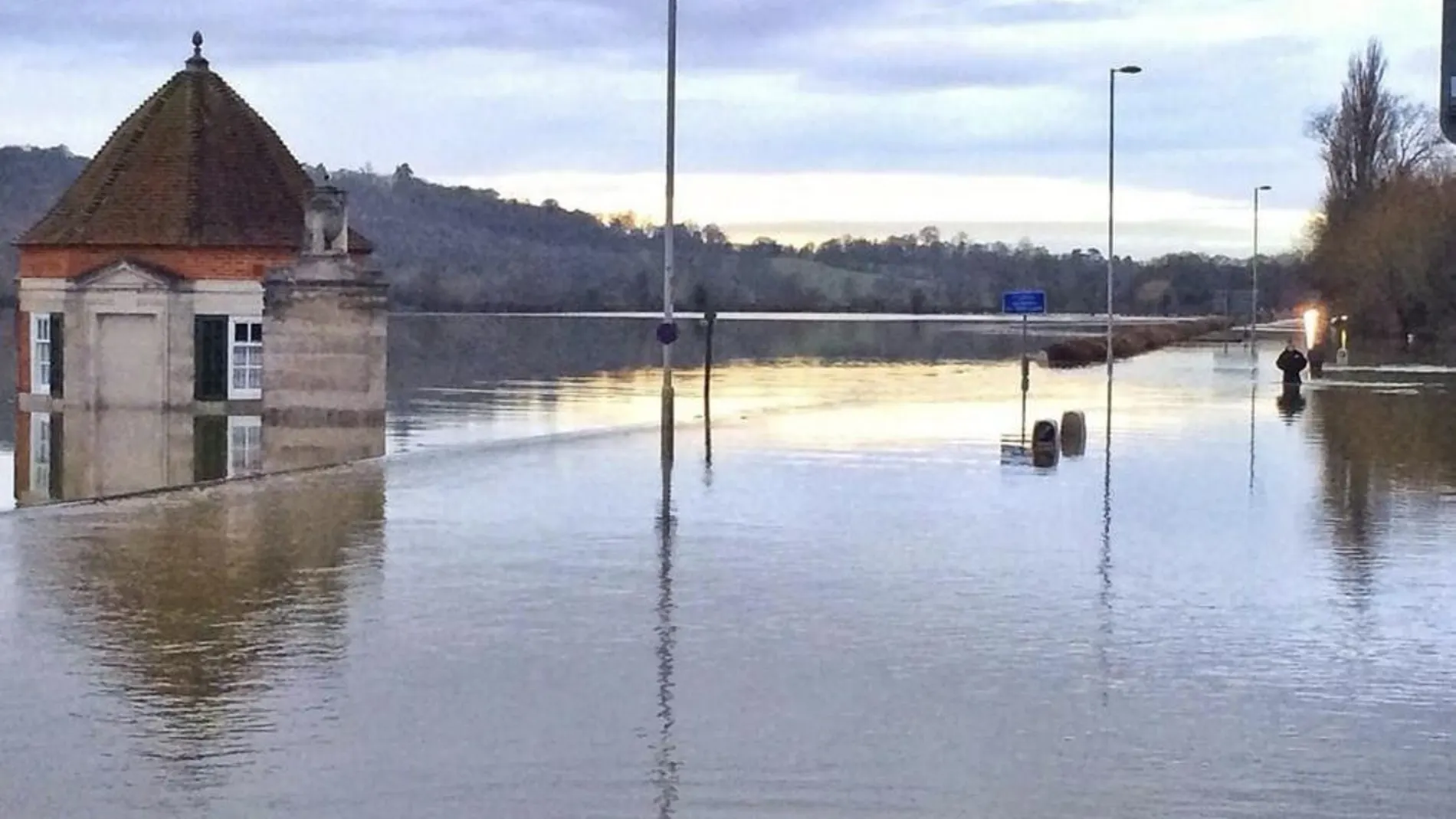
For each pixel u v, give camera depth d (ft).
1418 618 47.16
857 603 49.21
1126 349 278.05
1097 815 28.89
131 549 60.03
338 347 123.34
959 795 29.96
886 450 102.68
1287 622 46.39
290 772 31.07
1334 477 87.04
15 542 61.93
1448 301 271.69
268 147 163.53
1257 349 301.84
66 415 148.66
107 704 36.24
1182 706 36.63
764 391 183.83
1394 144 331.57
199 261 151.64
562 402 168.76
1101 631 45.11
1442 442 108.78
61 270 153.48
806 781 30.78
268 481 84.69
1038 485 82.89
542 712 35.76
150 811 28.71
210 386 152.15
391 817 28.53
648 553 59.21
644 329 458.50
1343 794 30.12
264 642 43.04
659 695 37.40
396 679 38.86
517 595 50.39
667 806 29.25
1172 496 77.87
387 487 81.66
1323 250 335.88
